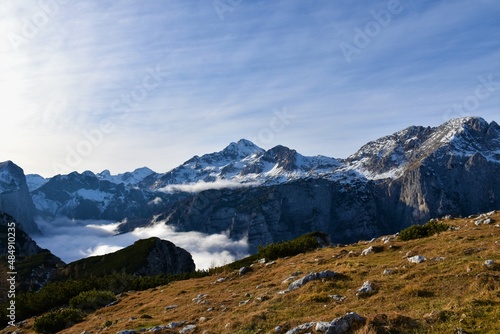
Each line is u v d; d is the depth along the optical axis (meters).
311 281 24.98
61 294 53.84
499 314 14.90
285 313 20.50
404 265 25.25
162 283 55.81
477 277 18.95
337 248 44.50
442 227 37.38
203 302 29.53
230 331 19.50
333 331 15.70
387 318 15.88
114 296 46.47
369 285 21.47
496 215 39.50
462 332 14.05
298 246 48.72
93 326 31.67
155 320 27.20
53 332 35.53
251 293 28.69
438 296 18.55
